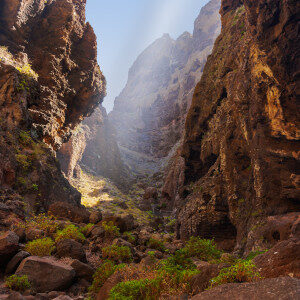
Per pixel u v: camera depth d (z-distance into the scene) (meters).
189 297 3.81
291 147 12.36
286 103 12.58
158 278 4.27
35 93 18.47
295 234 9.70
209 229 17.22
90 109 28.31
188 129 24.42
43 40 22.95
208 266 4.16
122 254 6.63
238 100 16.36
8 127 13.26
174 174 35.94
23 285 4.34
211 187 18.14
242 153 15.99
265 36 13.56
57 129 23.05
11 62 18.75
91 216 10.88
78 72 25.22
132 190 45.72
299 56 12.12
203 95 23.64
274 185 12.24
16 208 8.99
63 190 15.37
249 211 13.76
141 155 69.00
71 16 23.73
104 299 4.38
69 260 5.64
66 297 4.02
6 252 4.97
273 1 12.70
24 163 12.25
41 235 6.81
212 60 24.30
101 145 49.28
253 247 11.05
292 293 2.48
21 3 21.03
